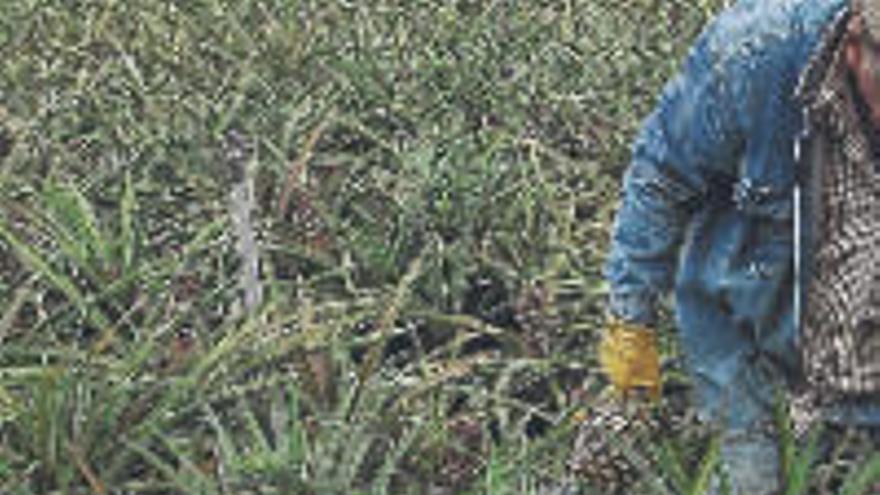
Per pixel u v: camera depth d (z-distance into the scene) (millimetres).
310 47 6395
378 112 5859
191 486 3846
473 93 5996
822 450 3842
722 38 3088
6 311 4633
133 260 4742
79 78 6062
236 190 4648
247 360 4230
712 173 3234
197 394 4125
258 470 3762
